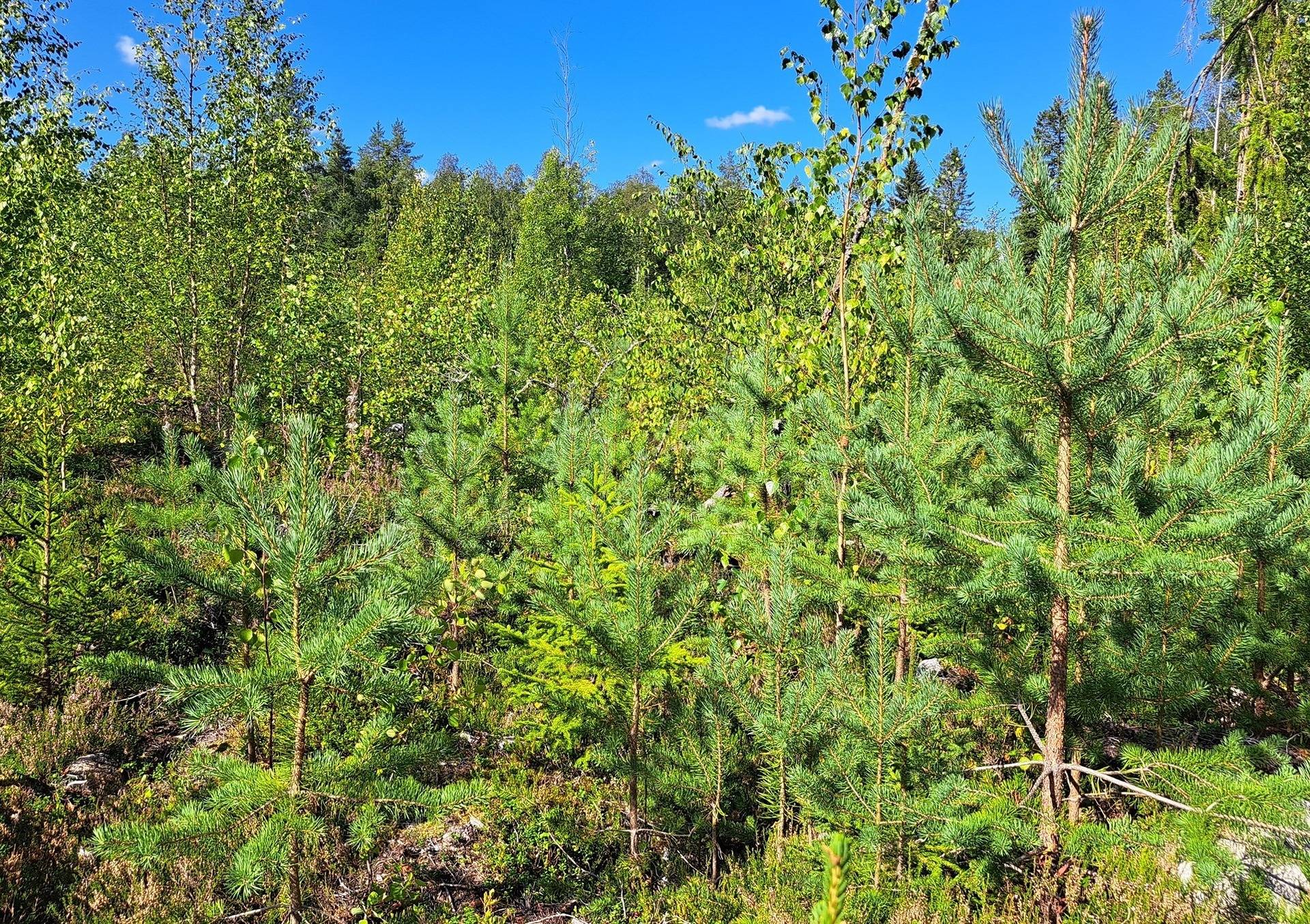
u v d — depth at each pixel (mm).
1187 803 3963
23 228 12031
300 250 20219
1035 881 4414
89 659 3766
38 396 10359
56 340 10664
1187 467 5180
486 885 5199
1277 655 5598
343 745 5473
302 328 14852
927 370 5750
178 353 18734
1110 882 4543
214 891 4770
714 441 8766
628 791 5789
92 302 15852
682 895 4914
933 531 4098
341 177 62938
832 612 6867
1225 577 3748
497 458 9102
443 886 5148
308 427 3896
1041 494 4453
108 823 5352
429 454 7086
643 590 4902
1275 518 3521
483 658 7168
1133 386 3893
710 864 5426
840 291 6527
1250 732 6109
